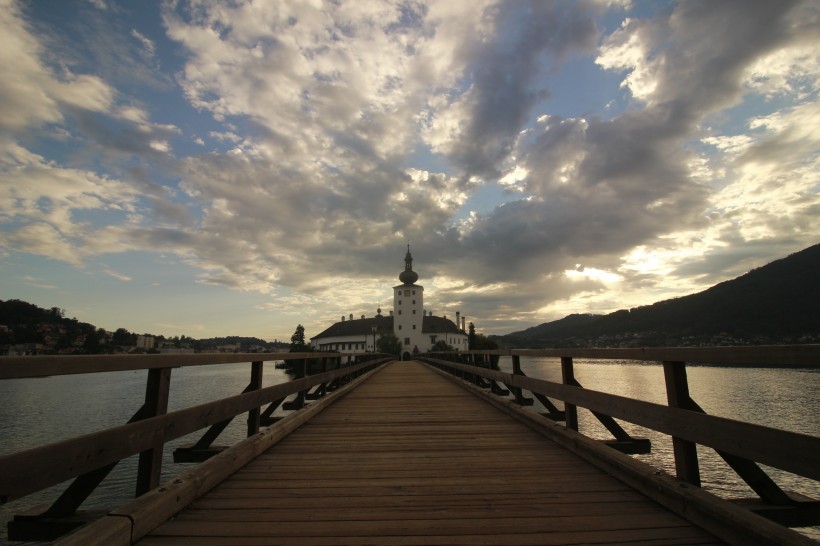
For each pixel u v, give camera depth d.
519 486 3.46
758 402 20.89
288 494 3.28
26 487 1.78
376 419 6.89
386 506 3.03
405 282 95.00
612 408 3.75
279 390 5.46
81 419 18.36
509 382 7.32
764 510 2.62
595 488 3.38
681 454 2.94
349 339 100.19
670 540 2.45
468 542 2.46
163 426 2.84
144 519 2.47
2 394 28.06
